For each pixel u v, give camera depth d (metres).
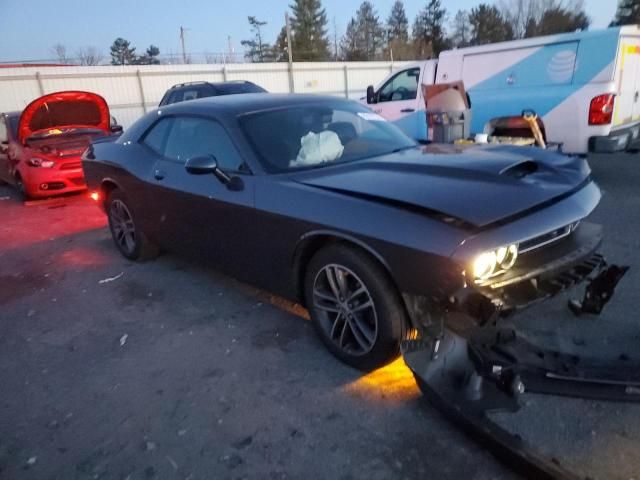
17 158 8.55
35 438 2.58
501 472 2.13
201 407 2.72
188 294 4.24
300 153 3.42
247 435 2.47
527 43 7.04
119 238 5.23
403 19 75.56
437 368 2.40
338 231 2.69
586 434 2.30
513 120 7.38
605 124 6.46
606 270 3.05
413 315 2.50
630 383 2.29
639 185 6.75
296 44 67.44
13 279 5.00
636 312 3.29
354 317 2.84
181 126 4.09
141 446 2.46
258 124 3.57
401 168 3.04
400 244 2.41
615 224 5.16
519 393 2.23
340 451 2.32
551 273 2.48
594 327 3.12
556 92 6.81
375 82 32.03
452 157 3.17
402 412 2.55
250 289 4.24
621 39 6.26
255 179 3.23
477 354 2.35
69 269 5.14
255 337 3.42
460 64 7.89
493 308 2.22
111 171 4.77
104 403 2.83
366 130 3.88
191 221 3.86
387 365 2.96
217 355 3.23
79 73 23.23
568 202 2.66
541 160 3.13
